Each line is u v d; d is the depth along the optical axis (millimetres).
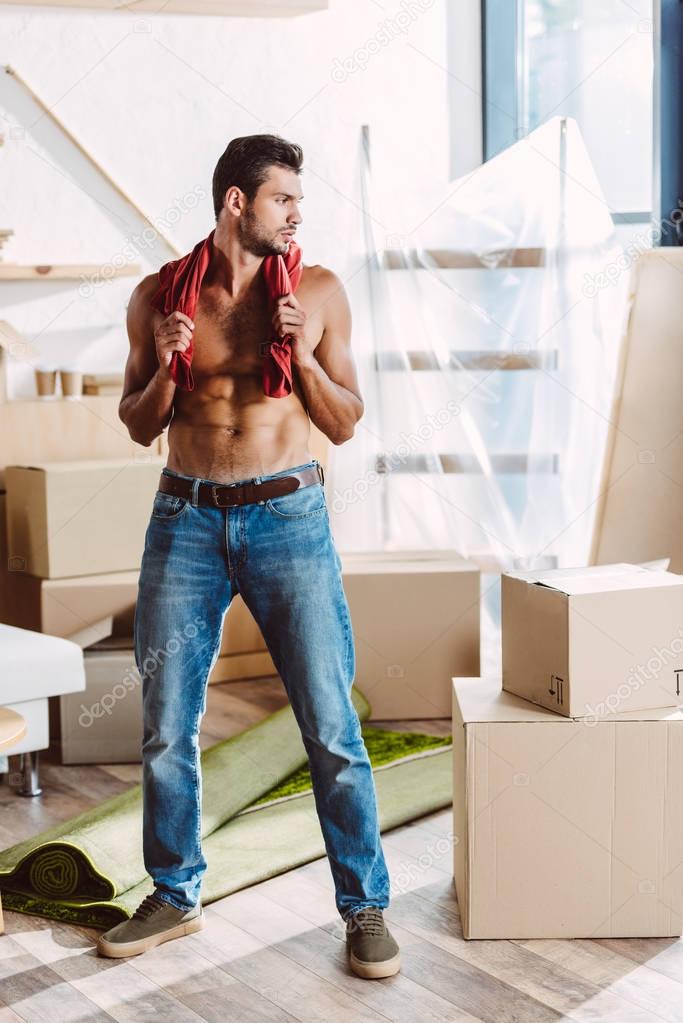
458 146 4707
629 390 3873
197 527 2236
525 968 2277
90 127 4434
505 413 4406
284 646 2260
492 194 4367
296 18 4551
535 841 2363
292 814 3117
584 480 4367
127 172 4496
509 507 4434
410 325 4422
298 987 2229
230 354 2197
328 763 2273
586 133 4438
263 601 2254
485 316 4391
